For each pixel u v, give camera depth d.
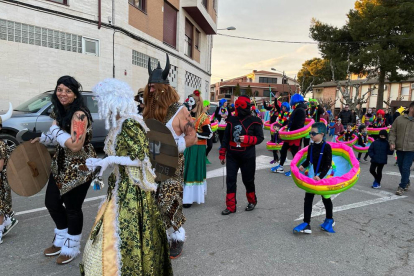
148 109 3.19
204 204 5.18
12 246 3.48
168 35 17.27
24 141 3.32
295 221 4.52
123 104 2.26
